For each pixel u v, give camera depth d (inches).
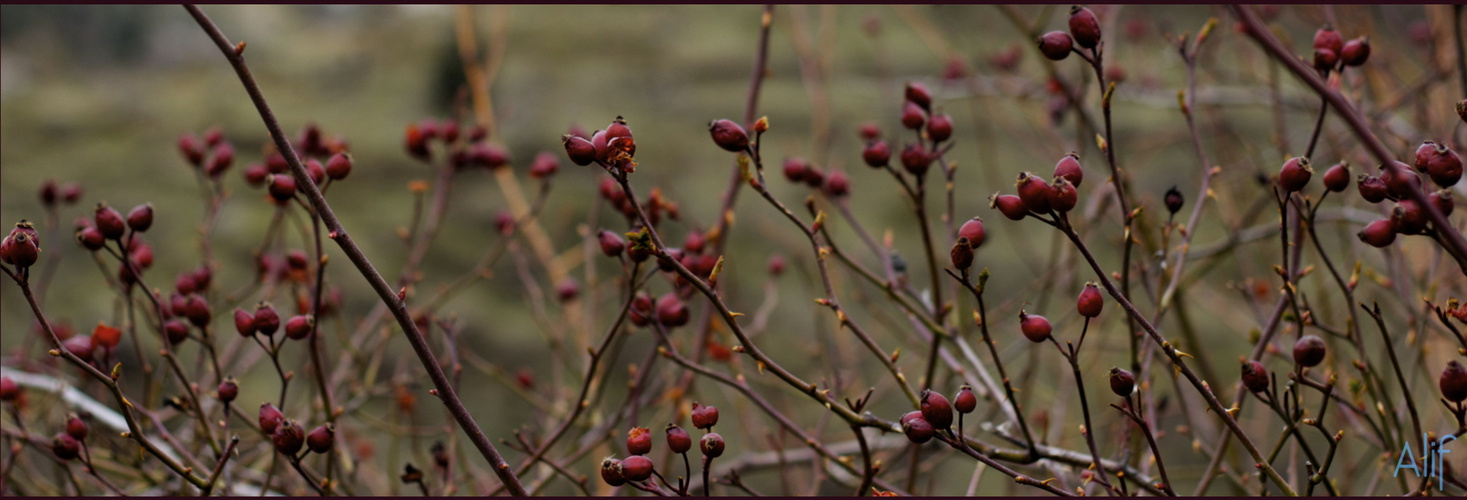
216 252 235.3
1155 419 85.0
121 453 101.8
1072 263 109.3
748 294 219.5
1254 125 184.2
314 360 69.4
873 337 156.7
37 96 289.3
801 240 180.1
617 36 332.2
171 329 72.1
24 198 249.1
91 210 248.8
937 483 161.6
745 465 106.7
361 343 110.1
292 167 50.0
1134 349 69.7
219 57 330.3
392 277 240.7
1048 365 136.8
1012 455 65.6
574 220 254.7
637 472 49.8
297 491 97.1
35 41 310.5
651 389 105.6
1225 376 156.7
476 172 272.5
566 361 114.5
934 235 249.9
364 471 116.6
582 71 311.7
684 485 50.3
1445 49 126.5
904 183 73.2
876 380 157.5
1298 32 150.3
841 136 268.1
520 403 187.2
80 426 70.2
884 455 107.0
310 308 94.0
